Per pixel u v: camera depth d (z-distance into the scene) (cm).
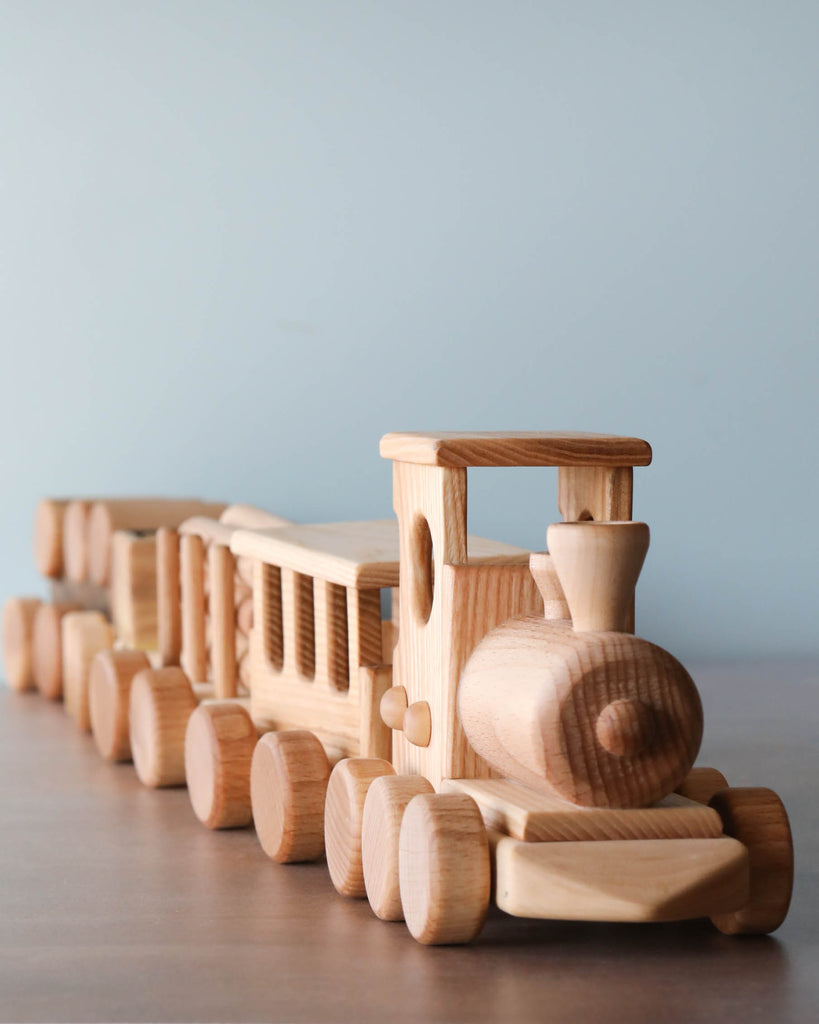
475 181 220
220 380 220
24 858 104
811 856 102
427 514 89
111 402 219
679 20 220
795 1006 71
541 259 221
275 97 218
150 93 217
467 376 221
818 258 223
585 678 75
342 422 221
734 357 223
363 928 85
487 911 79
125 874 99
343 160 219
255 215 219
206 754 112
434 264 221
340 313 220
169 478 220
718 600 224
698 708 78
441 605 86
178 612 156
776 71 221
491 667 81
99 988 75
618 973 76
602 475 87
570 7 219
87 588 197
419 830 79
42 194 215
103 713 145
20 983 76
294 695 116
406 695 93
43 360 217
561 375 222
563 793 76
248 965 78
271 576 122
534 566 83
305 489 222
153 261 218
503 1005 71
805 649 225
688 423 223
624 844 76
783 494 224
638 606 223
